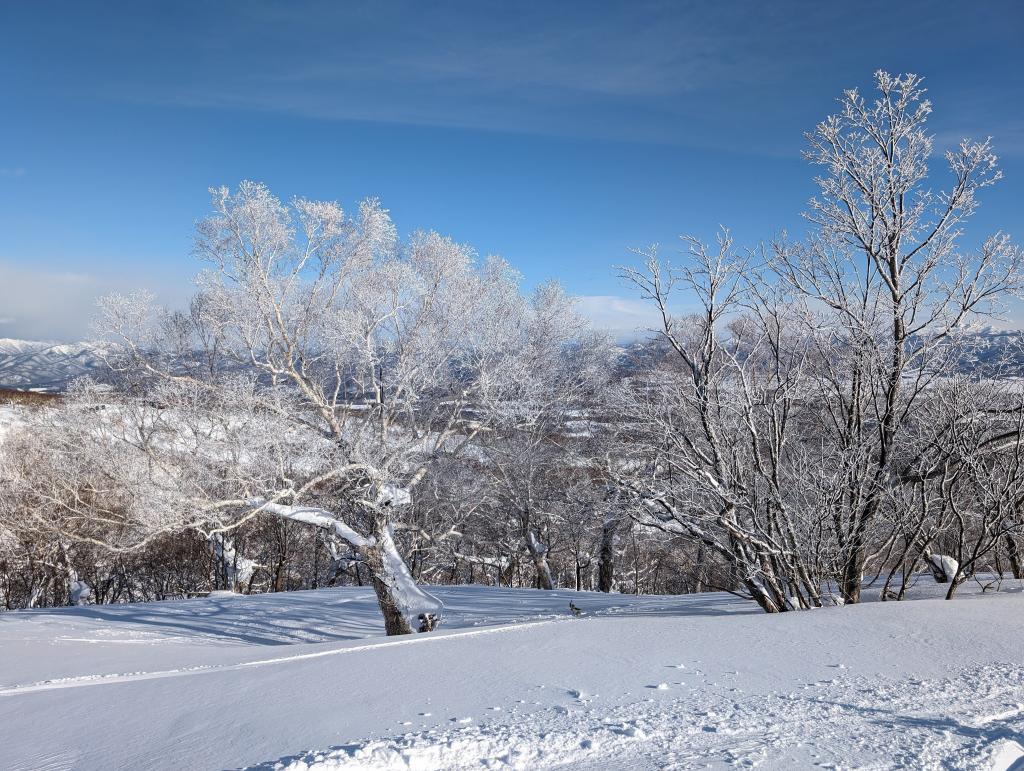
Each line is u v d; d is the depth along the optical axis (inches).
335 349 657.6
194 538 1278.3
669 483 461.7
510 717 191.0
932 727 174.7
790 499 448.8
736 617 354.6
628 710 194.9
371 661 286.7
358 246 668.7
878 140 453.7
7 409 1069.1
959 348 441.1
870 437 442.3
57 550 1179.9
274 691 243.1
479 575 1556.3
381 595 682.8
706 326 437.1
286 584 1536.7
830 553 437.7
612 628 337.1
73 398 789.9
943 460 427.2
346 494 707.4
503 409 736.3
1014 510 420.2
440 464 850.1
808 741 165.5
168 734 199.3
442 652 298.0
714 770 147.1
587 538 1153.4
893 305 435.8
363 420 703.1
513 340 748.0
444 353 714.2
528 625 375.2
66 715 235.8
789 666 245.3
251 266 619.2
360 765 150.6
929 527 481.7
